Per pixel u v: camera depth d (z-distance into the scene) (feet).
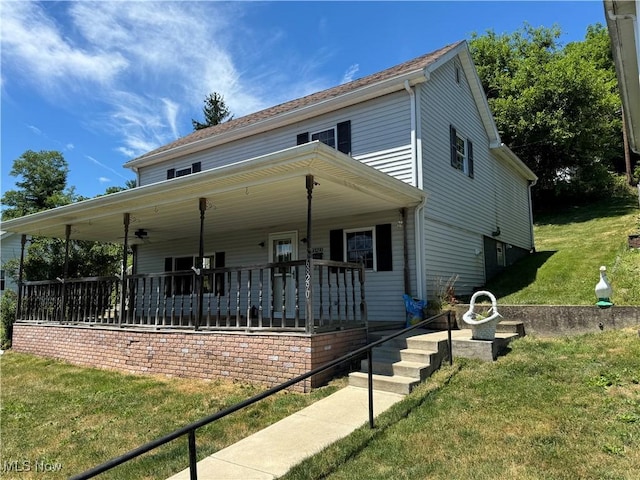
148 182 54.39
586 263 40.70
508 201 54.95
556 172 88.79
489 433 14.21
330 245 36.42
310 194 22.20
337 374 22.97
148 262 51.93
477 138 46.16
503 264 50.60
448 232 36.91
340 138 36.78
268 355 22.82
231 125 52.31
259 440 15.33
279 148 41.04
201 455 14.60
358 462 13.04
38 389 25.68
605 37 106.42
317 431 15.79
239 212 33.04
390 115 34.19
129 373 28.48
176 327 27.53
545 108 83.10
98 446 16.28
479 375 20.13
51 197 112.57
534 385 18.10
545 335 26.86
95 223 37.50
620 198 83.87
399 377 20.52
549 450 12.75
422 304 30.40
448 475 11.77
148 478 13.26
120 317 30.78
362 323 25.88
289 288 38.63
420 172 32.24
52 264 56.80
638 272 32.07
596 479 11.06
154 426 18.03
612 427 13.78
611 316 24.76
